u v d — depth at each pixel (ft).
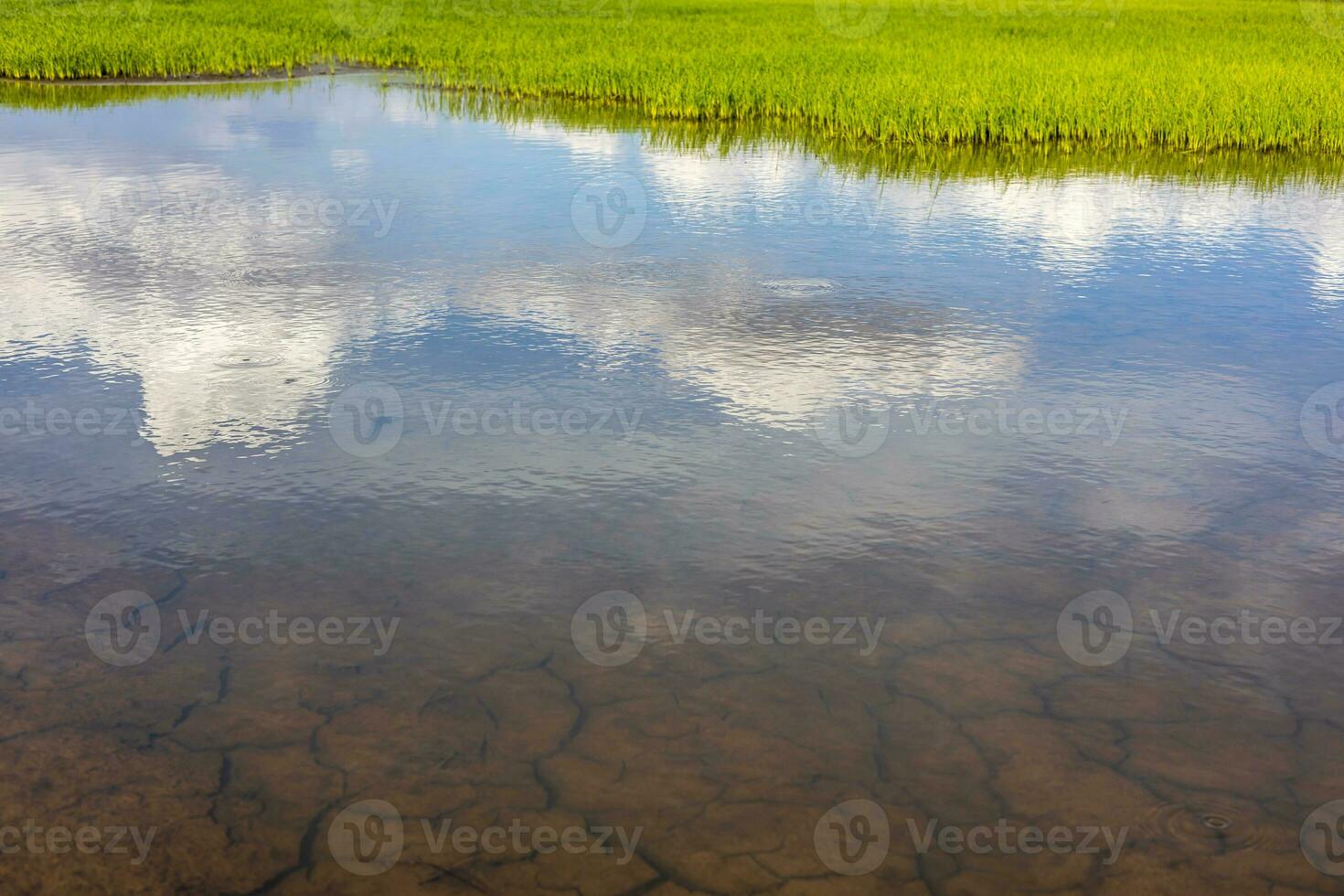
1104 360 21.36
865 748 10.68
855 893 8.93
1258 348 22.17
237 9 103.50
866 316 23.71
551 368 20.48
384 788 10.07
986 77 57.16
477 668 11.85
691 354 21.31
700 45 77.30
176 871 9.09
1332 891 9.00
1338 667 12.09
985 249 29.84
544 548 14.33
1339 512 15.48
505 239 29.89
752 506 15.47
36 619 12.62
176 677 11.62
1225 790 10.18
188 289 24.80
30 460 16.51
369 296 24.47
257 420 18.06
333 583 13.46
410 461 16.70
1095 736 10.89
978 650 12.28
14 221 30.71
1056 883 9.07
